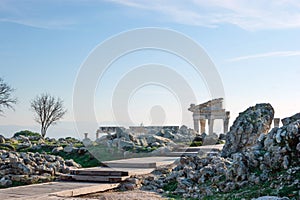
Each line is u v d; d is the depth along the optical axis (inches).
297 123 526.3
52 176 678.5
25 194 526.6
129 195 555.5
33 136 1310.3
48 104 2031.3
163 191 588.4
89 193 577.6
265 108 810.2
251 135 770.2
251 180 499.8
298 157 495.5
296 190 436.1
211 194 514.3
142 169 706.2
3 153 743.7
